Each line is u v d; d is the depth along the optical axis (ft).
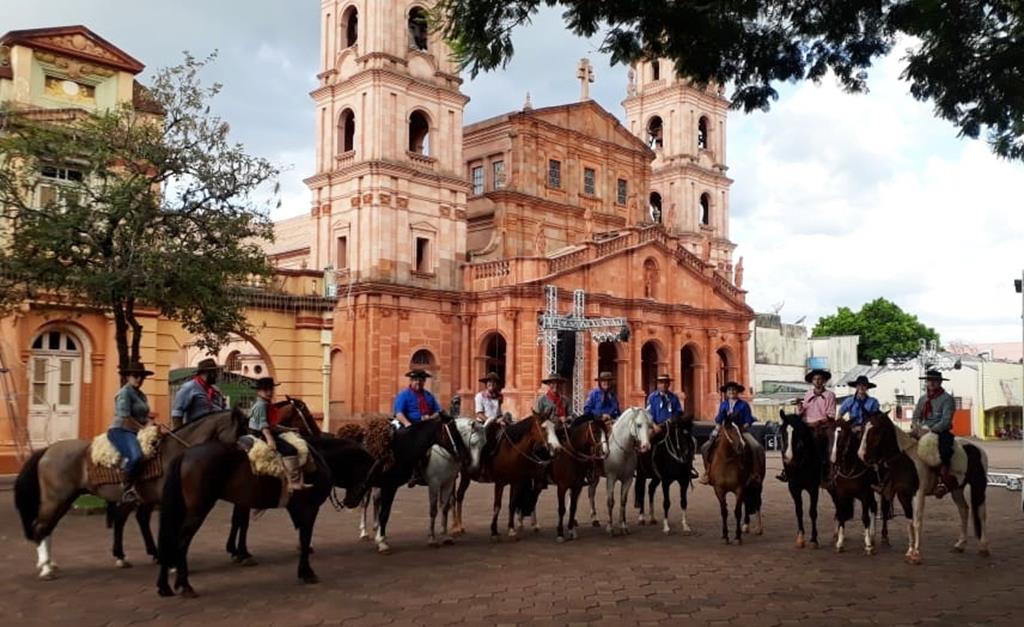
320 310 105.60
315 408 104.27
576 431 52.39
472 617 33.45
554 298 146.41
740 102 40.81
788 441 49.37
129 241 59.06
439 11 37.01
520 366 149.07
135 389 42.60
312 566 43.39
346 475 45.37
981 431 225.76
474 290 155.84
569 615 33.83
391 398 144.56
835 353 253.85
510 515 52.21
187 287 59.77
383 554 46.93
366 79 147.84
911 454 45.98
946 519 63.10
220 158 62.44
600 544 50.62
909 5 35.50
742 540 52.26
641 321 165.89
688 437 55.72
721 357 189.37
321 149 155.12
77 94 85.25
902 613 34.37
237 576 40.83
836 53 38.96
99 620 32.86
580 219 179.63
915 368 223.10
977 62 37.45
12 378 79.97
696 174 204.13
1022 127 46.11
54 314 83.46
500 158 172.76
